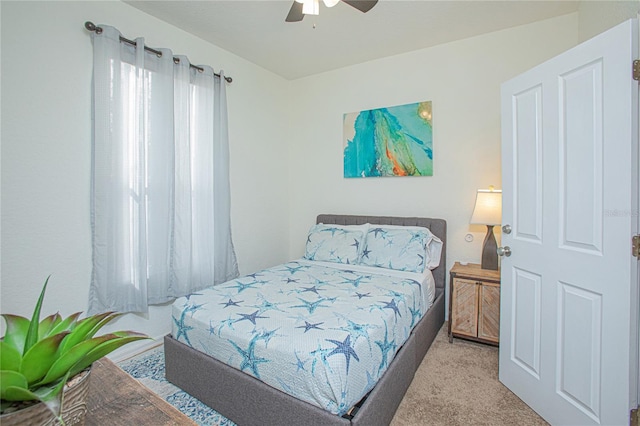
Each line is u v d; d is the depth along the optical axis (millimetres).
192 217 2699
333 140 3627
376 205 3379
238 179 3275
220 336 1617
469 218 2900
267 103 3600
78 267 2072
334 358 1300
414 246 2717
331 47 3010
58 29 1950
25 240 1859
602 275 1369
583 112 1451
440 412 1697
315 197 3797
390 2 2297
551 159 1620
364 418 1291
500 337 1984
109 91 2123
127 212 2238
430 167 3029
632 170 1268
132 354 2344
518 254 1845
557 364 1582
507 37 2686
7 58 1768
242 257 3344
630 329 1273
